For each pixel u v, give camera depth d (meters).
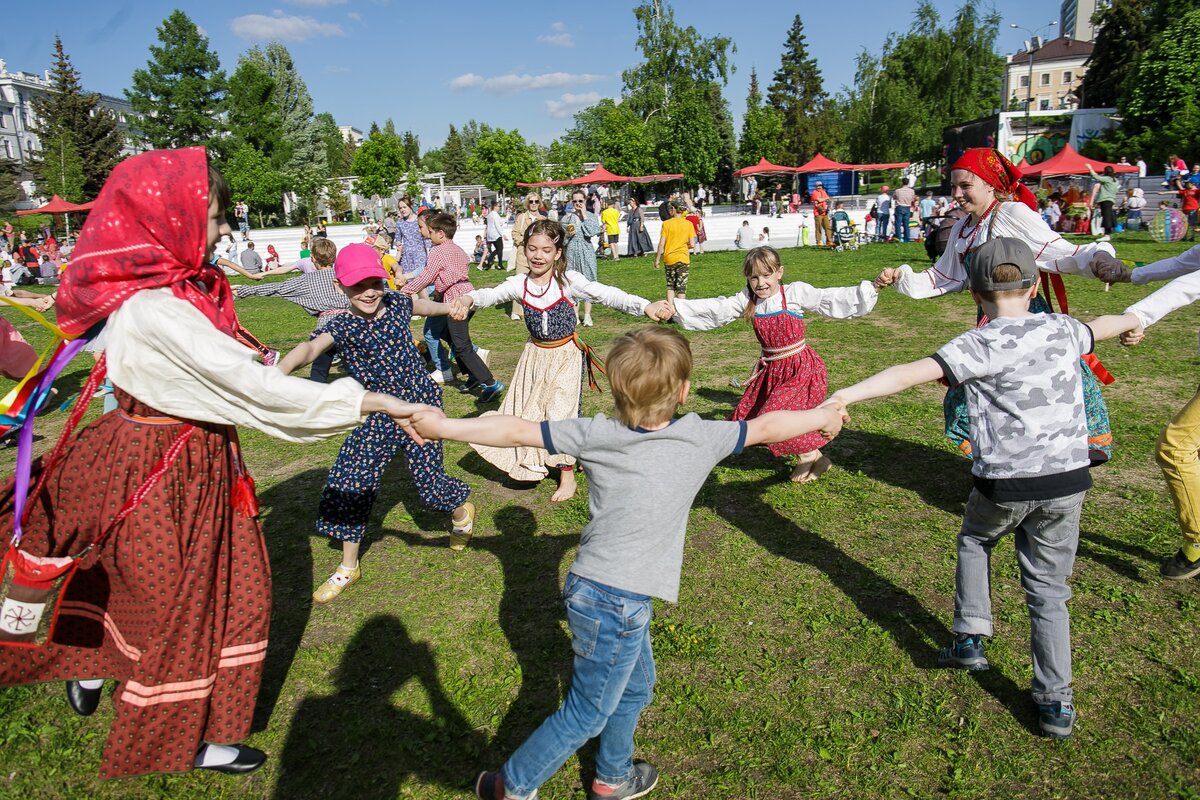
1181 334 8.72
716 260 21.05
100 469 2.46
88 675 2.74
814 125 72.19
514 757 2.35
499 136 47.41
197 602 2.53
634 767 2.61
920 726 2.84
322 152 66.88
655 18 53.19
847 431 6.00
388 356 3.79
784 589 3.79
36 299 3.75
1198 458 3.56
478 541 4.42
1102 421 3.63
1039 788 2.54
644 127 48.84
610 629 2.20
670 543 2.27
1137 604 3.50
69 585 2.63
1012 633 3.36
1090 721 2.82
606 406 6.82
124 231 2.36
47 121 56.53
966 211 4.19
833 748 2.75
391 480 5.43
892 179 50.94
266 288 7.38
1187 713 2.82
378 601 3.83
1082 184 28.92
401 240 10.77
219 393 2.40
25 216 50.53
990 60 51.97
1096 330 3.20
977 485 2.80
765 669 3.19
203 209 2.44
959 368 2.66
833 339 9.33
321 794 2.65
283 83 65.88
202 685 2.57
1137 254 16.02
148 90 57.12
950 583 3.76
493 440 2.39
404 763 2.77
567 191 48.47
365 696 3.13
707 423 2.35
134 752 2.52
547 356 4.89
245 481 2.70
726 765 2.70
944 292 4.40
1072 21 114.00
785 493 4.88
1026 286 2.69
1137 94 35.44
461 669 3.28
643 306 4.90
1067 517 2.66
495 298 4.71
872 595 3.70
